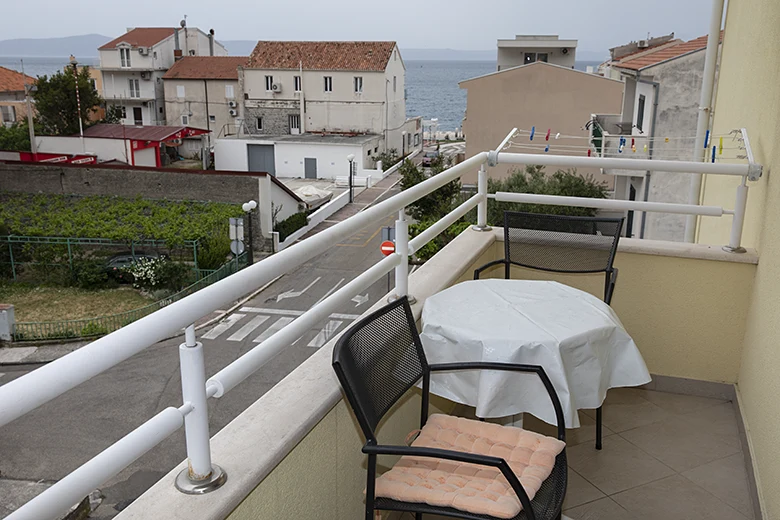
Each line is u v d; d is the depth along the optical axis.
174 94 43.41
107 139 32.59
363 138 38.97
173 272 18.47
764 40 3.72
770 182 3.00
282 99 41.06
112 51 44.28
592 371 2.18
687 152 11.48
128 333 1.08
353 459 2.01
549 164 3.36
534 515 1.50
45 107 39.19
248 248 20.48
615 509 2.45
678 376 3.41
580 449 2.85
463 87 22.12
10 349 14.83
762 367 2.74
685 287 3.31
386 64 40.22
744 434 2.84
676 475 2.67
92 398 11.63
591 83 21.45
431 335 2.24
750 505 2.49
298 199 25.17
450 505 1.60
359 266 19.81
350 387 1.54
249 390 11.98
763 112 3.51
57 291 18.39
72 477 1.01
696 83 12.84
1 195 23.27
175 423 1.25
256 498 1.50
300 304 16.72
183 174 22.59
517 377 2.10
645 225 12.46
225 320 15.66
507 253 3.17
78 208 22.36
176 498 1.34
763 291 2.90
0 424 0.85
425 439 1.93
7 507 8.41
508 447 1.88
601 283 3.51
